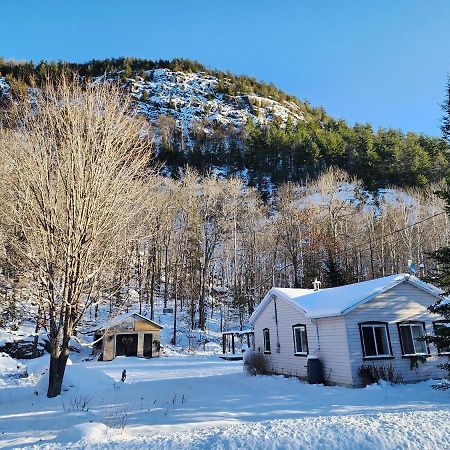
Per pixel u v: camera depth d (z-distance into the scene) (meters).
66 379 14.19
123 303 18.08
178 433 7.27
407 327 16.64
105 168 12.70
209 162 91.81
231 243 53.16
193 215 44.88
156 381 17.33
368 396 12.30
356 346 15.54
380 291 16.27
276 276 50.59
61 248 12.18
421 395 12.07
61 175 12.38
